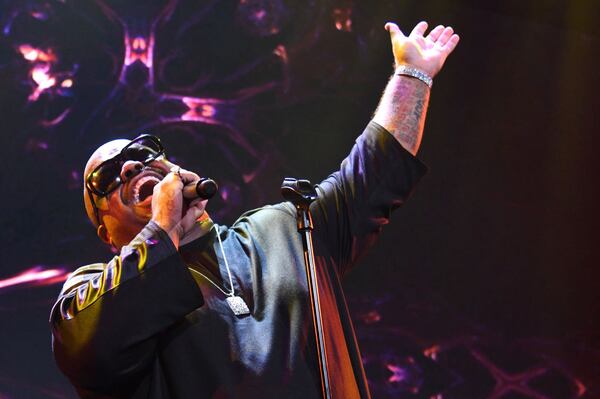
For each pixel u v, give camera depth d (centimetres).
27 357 321
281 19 429
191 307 121
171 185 127
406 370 385
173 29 403
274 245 137
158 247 121
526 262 431
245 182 390
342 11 444
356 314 389
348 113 425
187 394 118
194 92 397
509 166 451
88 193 147
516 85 470
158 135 382
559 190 454
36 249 340
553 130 468
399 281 403
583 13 487
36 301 332
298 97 418
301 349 123
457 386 389
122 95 381
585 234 448
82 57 379
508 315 416
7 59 367
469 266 419
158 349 122
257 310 127
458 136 448
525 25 485
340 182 145
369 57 442
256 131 403
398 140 146
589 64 488
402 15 458
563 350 416
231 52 412
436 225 422
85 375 119
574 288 434
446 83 457
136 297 118
